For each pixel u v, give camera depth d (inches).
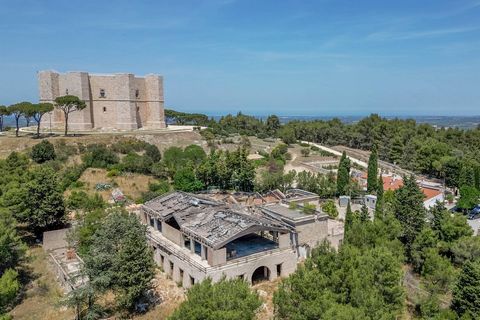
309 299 1034.7
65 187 2630.4
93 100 4062.5
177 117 6318.9
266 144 5177.2
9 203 1991.9
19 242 1656.0
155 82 4362.7
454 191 3924.7
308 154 4950.8
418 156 4697.3
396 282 1236.5
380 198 2600.9
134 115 4183.1
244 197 2640.3
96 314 1341.0
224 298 970.1
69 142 3282.5
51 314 1416.1
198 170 2982.3
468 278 1407.5
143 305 1462.8
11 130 4001.0
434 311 1419.8
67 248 1943.9
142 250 1409.9
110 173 2901.1
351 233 1620.3
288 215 1999.3
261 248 1726.1
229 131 5629.9
